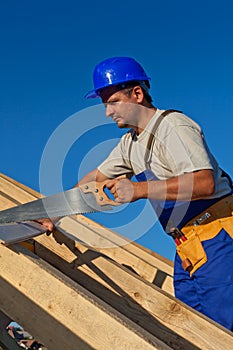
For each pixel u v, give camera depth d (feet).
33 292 7.89
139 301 9.97
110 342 7.22
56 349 7.54
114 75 9.82
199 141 9.44
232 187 10.53
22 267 8.08
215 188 9.82
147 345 7.00
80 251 11.16
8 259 8.23
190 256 10.27
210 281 10.09
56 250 11.28
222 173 10.35
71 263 11.10
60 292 7.71
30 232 10.09
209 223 10.09
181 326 9.46
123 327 7.20
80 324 7.46
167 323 9.56
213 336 9.20
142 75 9.96
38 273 7.95
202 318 9.39
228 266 9.98
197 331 9.32
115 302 10.22
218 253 10.02
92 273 10.78
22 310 7.91
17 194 12.93
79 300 7.55
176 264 11.08
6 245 8.30
